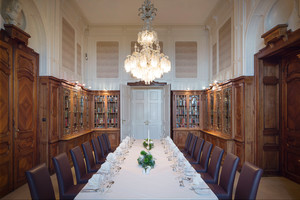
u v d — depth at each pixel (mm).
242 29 4895
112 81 7770
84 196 2053
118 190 2203
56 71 5047
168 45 7812
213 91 6617
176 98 7641
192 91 7555
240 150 4855
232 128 5223
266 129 4695
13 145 3783
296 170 4242
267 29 4391
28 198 3498
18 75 3924
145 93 8344
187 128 7527
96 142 4480
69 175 2885
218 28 6652
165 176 2648
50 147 4633
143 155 3143
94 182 2244
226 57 6004
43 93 4625
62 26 5488
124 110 7324
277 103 4711
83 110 6785
